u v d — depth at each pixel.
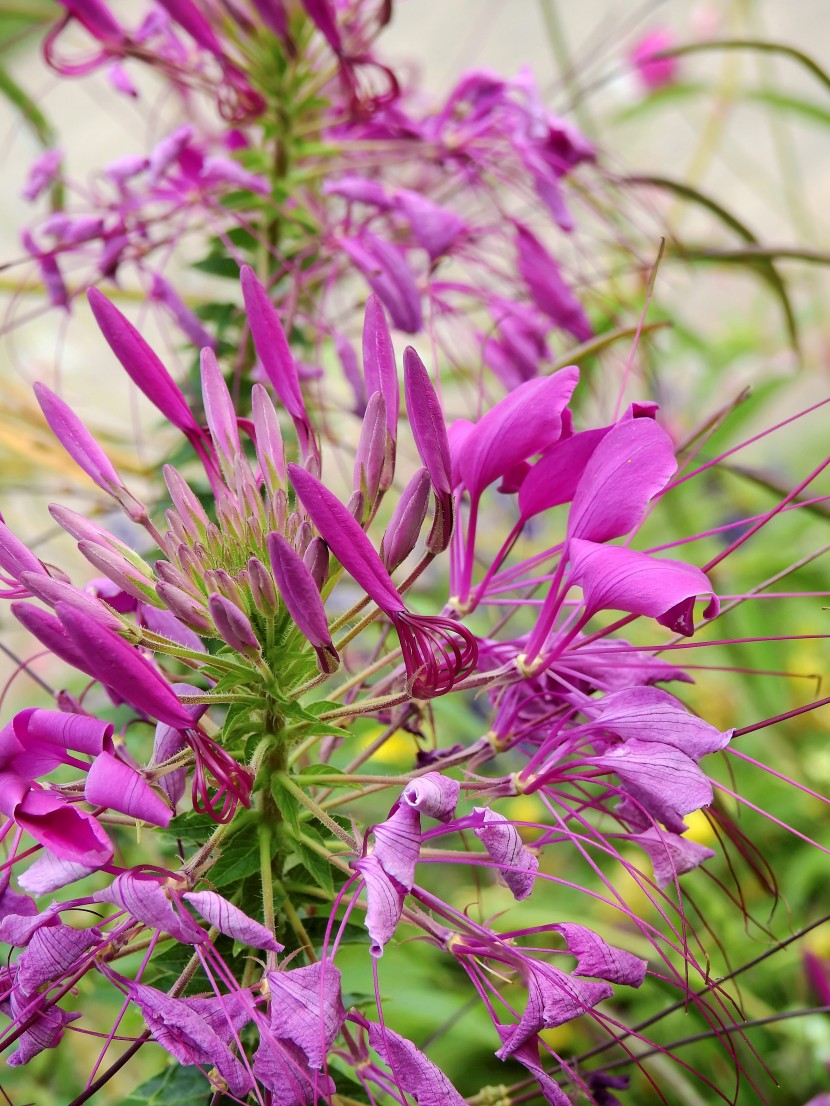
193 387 0.55
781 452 1.15
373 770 0.52
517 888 0.42
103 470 0.45
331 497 0.42
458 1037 0.62
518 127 0.56
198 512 0.45
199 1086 0.46
